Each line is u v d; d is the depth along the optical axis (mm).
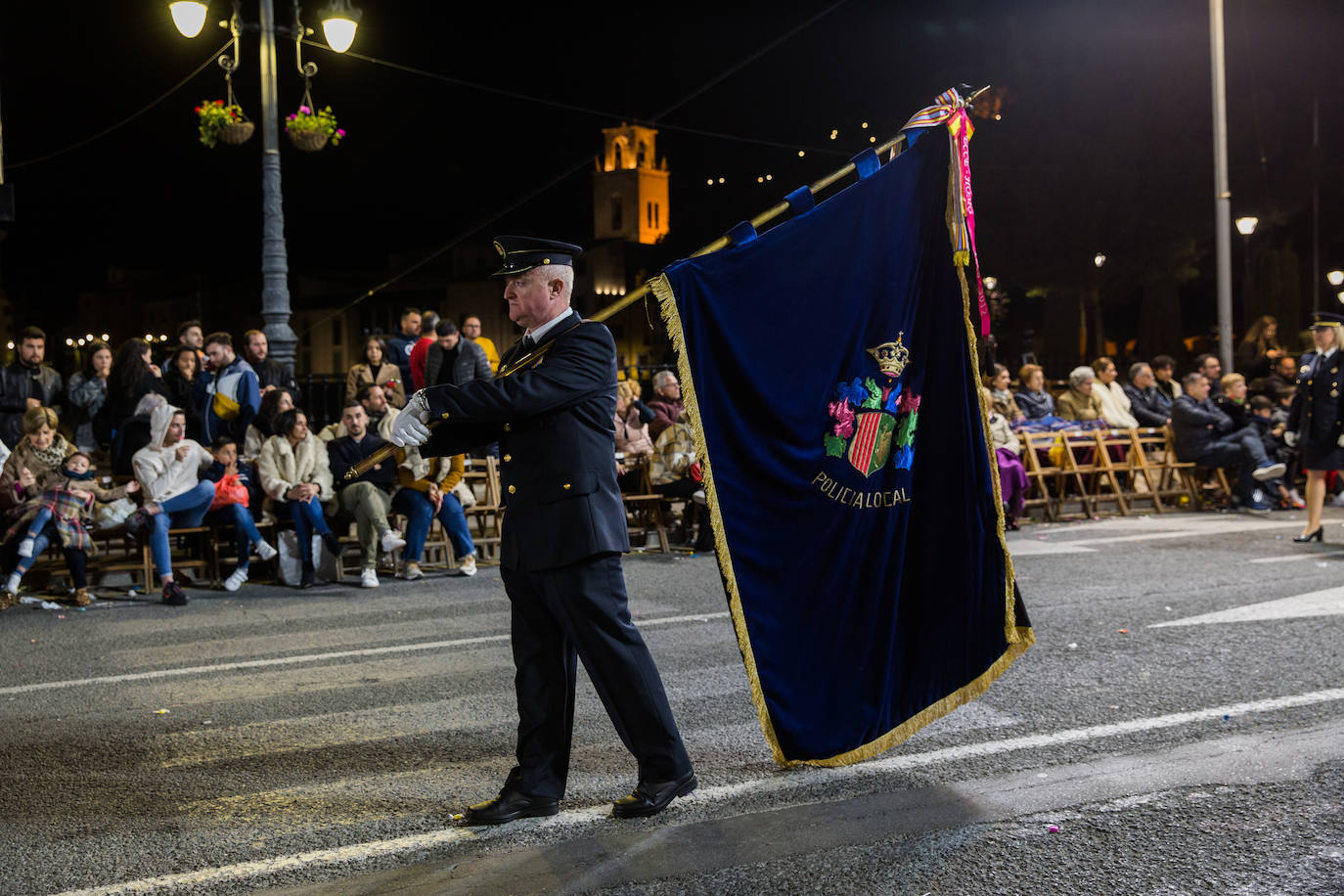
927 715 4652
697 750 4883
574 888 3551
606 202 87562
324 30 13062
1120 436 13859
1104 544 10938
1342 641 6664
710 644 6977
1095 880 3551
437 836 3984
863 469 4543
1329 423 10523
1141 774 4488
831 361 4480
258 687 6152
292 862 3793
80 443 11062
